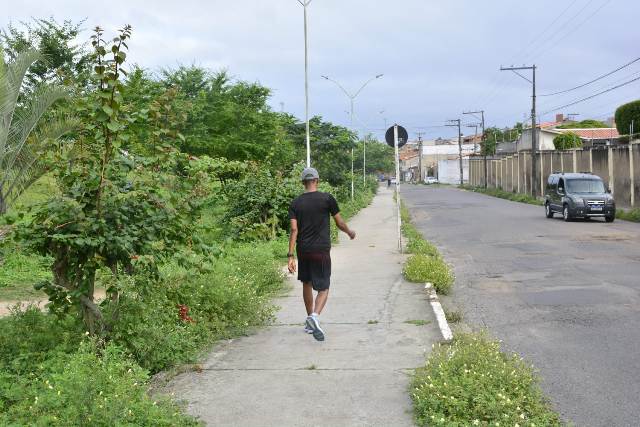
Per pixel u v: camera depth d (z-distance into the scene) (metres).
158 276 6.49
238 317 7.97
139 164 6.40
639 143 32.88
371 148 106.88
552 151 48.84
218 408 5.19
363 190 58.31
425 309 9.09
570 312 9.26
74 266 6.13
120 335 5.98
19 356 5.57
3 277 11.85
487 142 94.88
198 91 31.31
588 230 23.38
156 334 6.22
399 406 5.15
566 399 5.61
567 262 14.66
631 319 8.67
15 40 22.48
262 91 32.00
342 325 8.17
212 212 16.61
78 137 6.21
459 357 5.62
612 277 12.29
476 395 4.90
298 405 5.22
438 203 49.09
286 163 30.50
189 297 7.51
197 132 29.27
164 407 4.80
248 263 11.70
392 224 27.59
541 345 7.48
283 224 19.27
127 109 6.29
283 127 35.88
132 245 6.03
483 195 66.69
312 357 6.66
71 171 6.00
